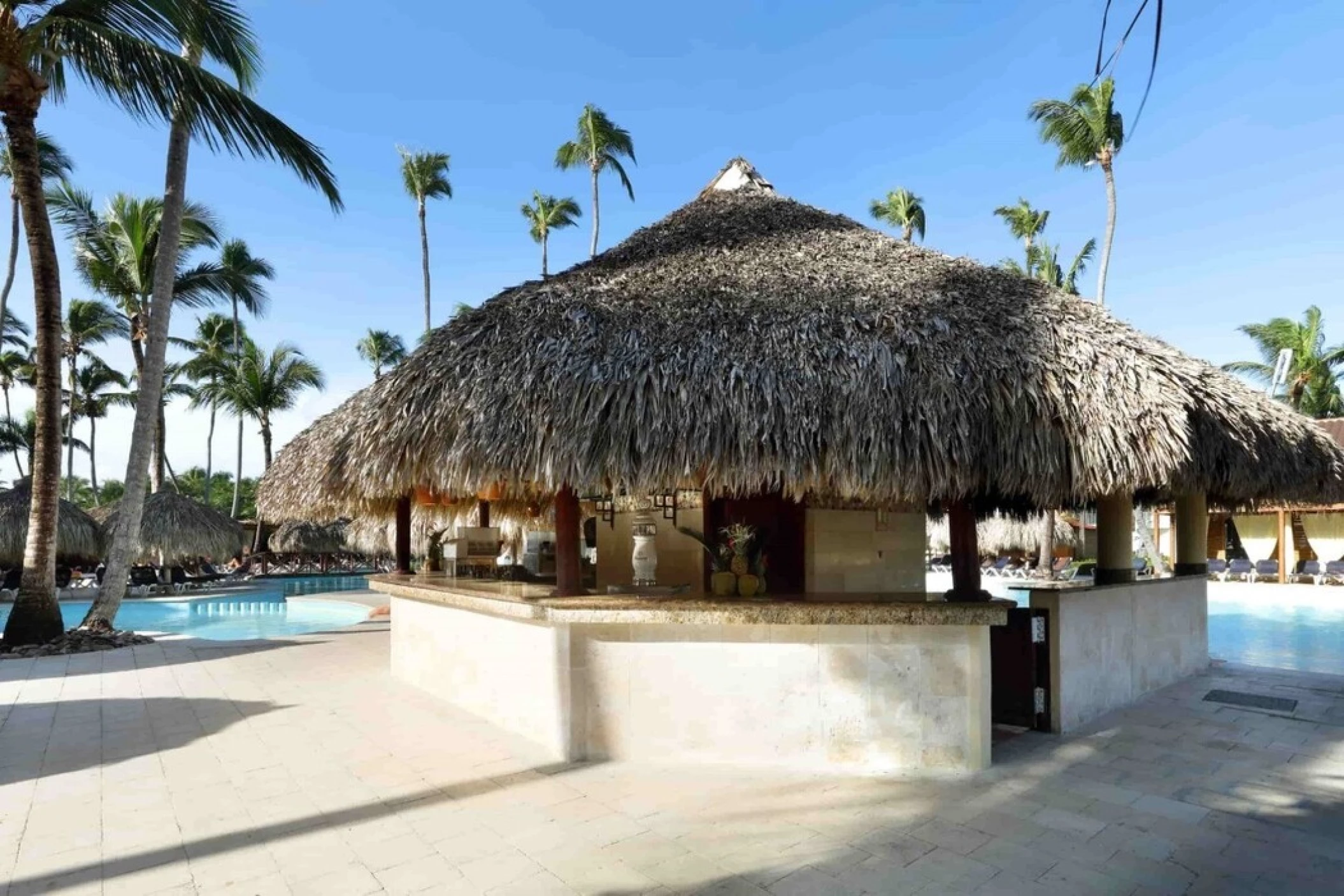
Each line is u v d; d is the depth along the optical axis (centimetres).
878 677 543
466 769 554
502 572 953
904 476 504
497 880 379
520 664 649
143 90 1059
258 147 1098
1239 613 1770
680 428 516
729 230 812
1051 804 475
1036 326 573
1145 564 2456
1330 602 1862
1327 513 2481
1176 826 442
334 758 581
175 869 395
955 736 538
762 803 477
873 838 425
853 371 531
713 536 783
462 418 566
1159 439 520
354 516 1074
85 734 660
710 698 557
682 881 376
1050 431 520
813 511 791
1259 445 687
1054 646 641
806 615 541
